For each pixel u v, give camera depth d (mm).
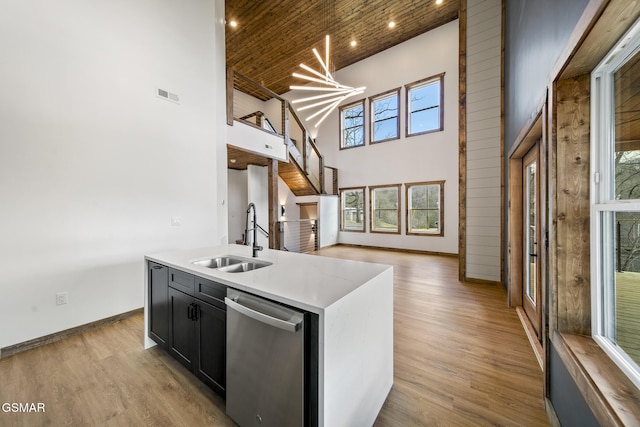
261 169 8344
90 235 2594
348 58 7934
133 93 2895
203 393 1711
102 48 2652
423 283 4203
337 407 1165
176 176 3303
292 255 2236
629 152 1088
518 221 3186
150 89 3039
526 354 2154
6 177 2133
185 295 1845
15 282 2188
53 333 2371
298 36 6672
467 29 4195
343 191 8734
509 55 3432
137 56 2924
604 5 869
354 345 1299
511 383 1795
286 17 5973
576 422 1187
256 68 8148
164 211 3186
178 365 2006
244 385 1374
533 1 2059
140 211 2967
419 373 1910
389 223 7805
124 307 2836
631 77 1071
